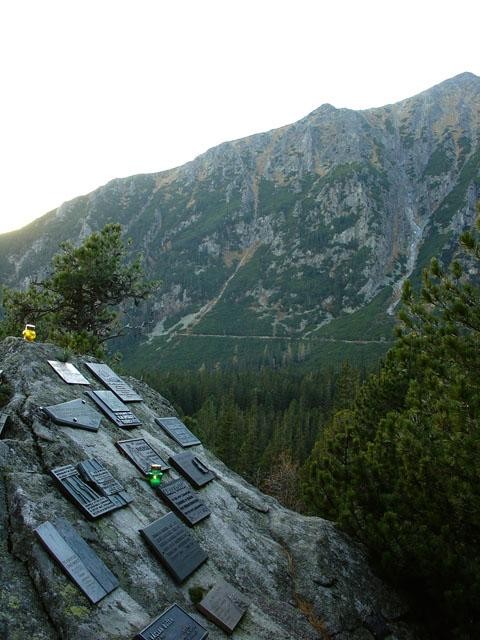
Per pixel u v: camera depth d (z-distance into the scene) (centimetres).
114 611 475
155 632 478
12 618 417
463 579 761
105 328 2047
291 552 818
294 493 3186
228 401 7212
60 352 897
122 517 612
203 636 516
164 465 801
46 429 657
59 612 436
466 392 756
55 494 564
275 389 8831
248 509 893
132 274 1930
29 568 466
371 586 819
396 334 941
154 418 972
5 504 518
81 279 1767
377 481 920
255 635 574
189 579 607
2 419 645
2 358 835
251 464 4400
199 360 16462
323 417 5825
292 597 711
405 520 846
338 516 952
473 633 745
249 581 684
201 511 752
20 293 1825
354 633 704
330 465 999
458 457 757
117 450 743
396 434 878
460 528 823
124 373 1634
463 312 822
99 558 520
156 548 593
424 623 823
